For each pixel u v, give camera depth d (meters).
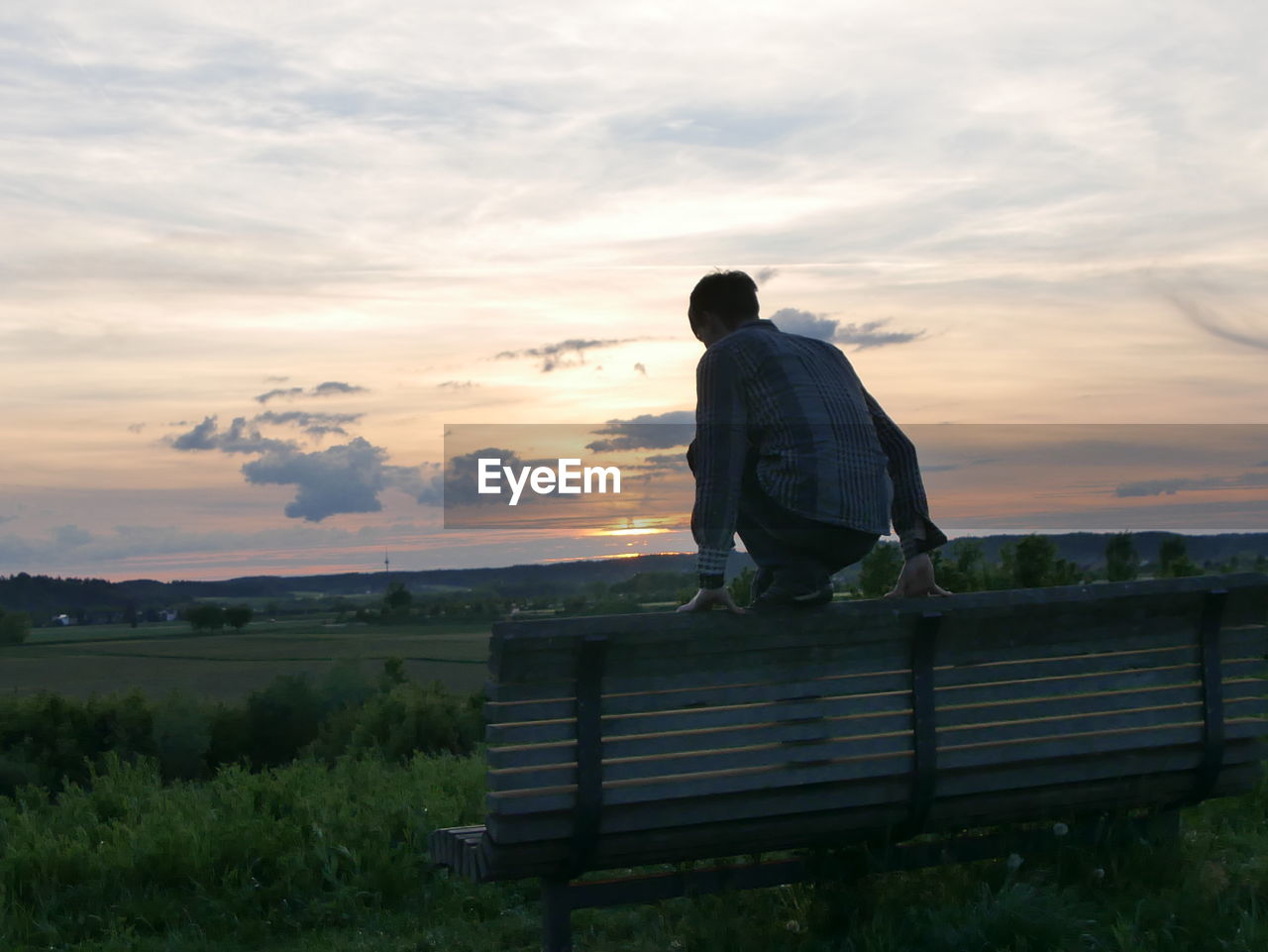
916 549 3.82
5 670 65.44
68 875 4.84
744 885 3.74
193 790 6.54
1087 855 4.05
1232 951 3.32
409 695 20.95
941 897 3.85
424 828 5.29
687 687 3.38
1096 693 3.90
